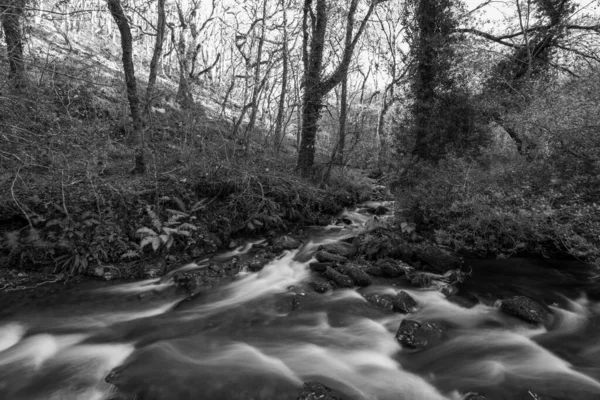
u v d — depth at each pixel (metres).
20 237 5.99
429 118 10.05
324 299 5.57
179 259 6.97
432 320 4.90
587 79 8.43
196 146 10.48
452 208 7.71
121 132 10.42
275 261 7.29
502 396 3.40
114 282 6.02
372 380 3.71
